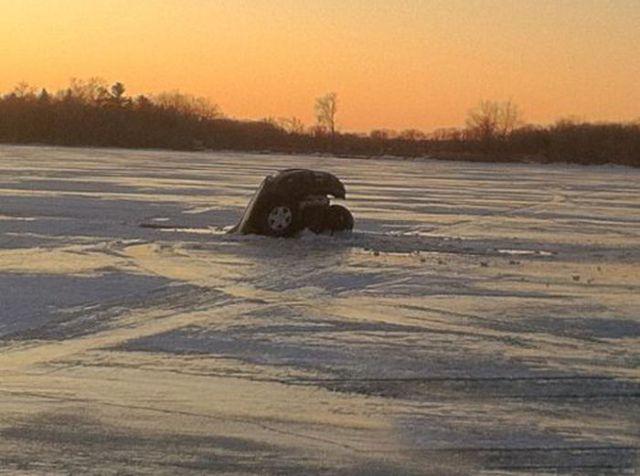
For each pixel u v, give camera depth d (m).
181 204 33.62
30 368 10.46
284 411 9.04
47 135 120.56
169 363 10.84
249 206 25.02
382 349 11.77
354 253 21.75
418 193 44.41
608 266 20.70
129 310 13.91
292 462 7.63
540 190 51.38
